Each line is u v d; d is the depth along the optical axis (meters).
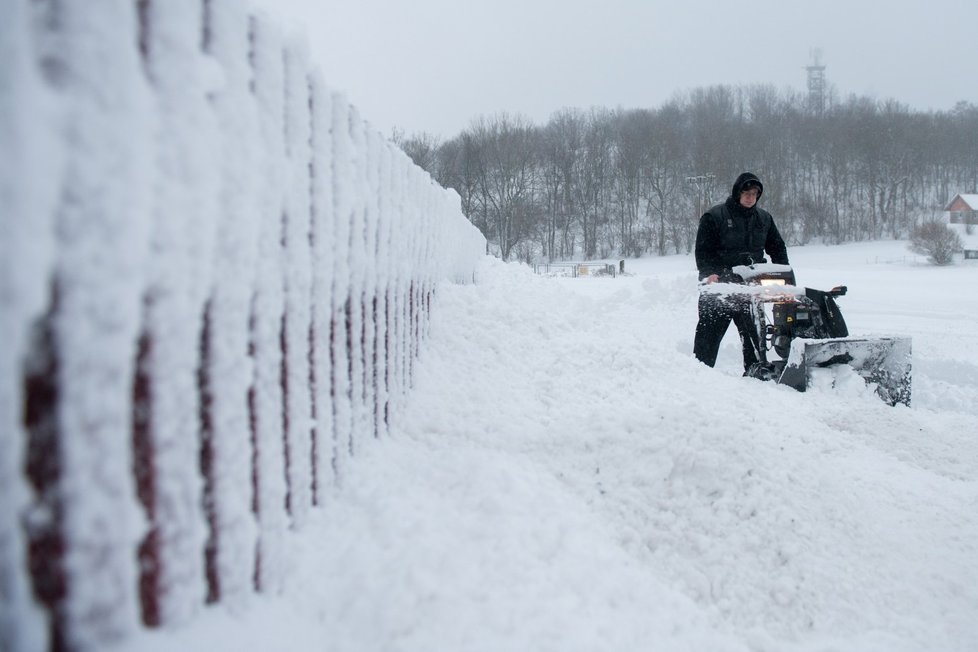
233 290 1.53
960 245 45.88
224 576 1.52
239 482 1.57
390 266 3.16
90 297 1.03
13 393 0.93
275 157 1.74
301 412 2.00
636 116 86.94
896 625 2.43
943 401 5.89
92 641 1.09
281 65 1.75
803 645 2.29
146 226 1.12
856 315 12.09
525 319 5.03
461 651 1.65
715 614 2.35
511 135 71.88
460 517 2.30
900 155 77.88
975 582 2.71
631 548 2.59
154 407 1.25
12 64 0.90
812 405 4.85
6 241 0.89
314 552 1.91
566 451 3.20
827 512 2.97
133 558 1.17
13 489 0.95
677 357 5.19
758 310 5.91
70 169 0.99
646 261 58.88
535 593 1.96
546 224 68.44
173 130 1.24
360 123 2.58
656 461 3.04
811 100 115.50
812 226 69.00
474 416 3.52
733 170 71.69
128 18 1.07
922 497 3.39
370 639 1.64
